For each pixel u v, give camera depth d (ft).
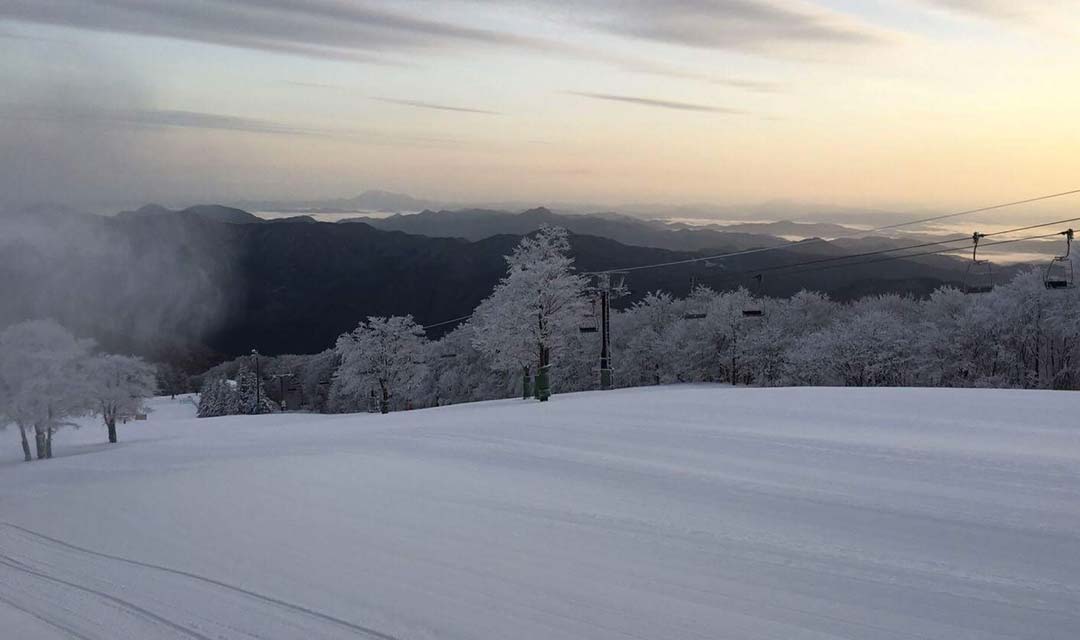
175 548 44.06
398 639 28.48
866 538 41.24
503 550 40.32
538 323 185.88
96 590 36.63
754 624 29.53
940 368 216.74
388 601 32.71
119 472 92.53
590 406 108.06
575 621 29.94
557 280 184.34
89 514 56.24
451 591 33.78
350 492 57.72
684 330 269.85
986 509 45.93
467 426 94.58
